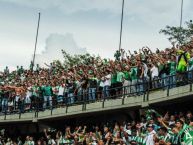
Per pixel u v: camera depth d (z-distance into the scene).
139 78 32.41
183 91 29.02
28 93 41.31
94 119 37.00
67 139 34.31
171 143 24.36
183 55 29.64
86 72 37.06
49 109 39.38
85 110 36.12
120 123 34.50
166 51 33.50
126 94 32.91
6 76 49.94
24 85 43.59
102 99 34.97
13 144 41.06
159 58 31.72
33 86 41.19
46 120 40.12
